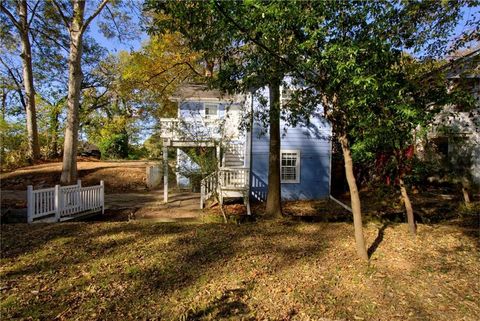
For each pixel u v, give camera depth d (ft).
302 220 30.04
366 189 44.75
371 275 14.28
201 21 12.81
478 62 17.95
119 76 75.66
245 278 13.98
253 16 11.27
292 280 13.83
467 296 12.37
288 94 21.74
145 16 46.21
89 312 10.94
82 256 16.69
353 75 10.98
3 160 62.08
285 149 42.75
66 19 50.06
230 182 38.40
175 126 37.19
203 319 10.67
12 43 62.80
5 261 15.85
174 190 48.98
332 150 47.24
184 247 18.30
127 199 43.11
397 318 10.86
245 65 14.99
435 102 14.71
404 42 14.69
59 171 54.49
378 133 13.76
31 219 25.35
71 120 48.08
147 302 11.76
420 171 23.36
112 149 96.02
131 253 17.21
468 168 37.70
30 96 66.13
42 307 11.24
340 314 11.09
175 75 55.67
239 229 22.80
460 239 19.39
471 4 14.76
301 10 11.20
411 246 18.19
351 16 11.91
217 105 50.67
